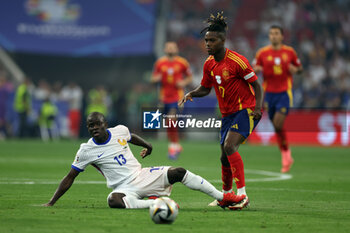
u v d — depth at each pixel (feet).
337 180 130.52
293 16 356.79
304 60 346.74
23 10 322.96
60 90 319.27
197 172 143.74
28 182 115.03
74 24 326.24
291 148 261.44
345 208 83.51
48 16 324.39
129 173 77.25
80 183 115.75
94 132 76.07
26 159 179.11
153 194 77.51
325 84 339.57
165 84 196.24
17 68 319.68
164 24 330.75
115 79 325.42
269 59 154.61
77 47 326.65
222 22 82.64
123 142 78.13
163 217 64.44
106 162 77.00
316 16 357.61
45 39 324.39
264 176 139.13
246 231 61.67
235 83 83.15
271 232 61.36
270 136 288.10
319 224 67.56
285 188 112.68
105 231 59.77
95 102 312.09
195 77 336.49
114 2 327.47
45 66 322.96
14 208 76.28
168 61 195.83
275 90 155.22
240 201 79.05
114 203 76.07
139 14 328.49
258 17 356.59
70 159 180.65
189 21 349.61
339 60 349.20
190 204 86.17
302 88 333.21
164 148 241.35
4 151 213.66
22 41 322.34
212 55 83.46
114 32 327.88
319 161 191.11
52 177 126.11
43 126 310.45
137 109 316.60
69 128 314.96
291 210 80.48
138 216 70.13
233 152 82.64
